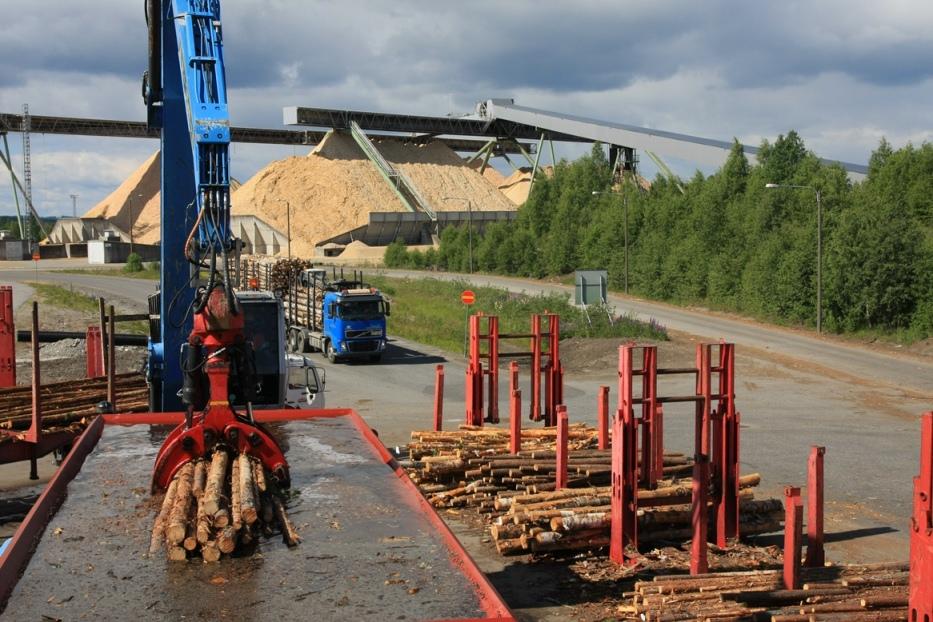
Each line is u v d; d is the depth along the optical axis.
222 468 6.86
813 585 9.22
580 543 11.23
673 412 25.70
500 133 139.38
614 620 9.47
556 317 16.83
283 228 117.94
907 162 63.28
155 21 14.09
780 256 51.81
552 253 80.31
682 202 70.62
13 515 13.52
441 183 138.00
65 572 5.53
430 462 13.57
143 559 5.76
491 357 16.64
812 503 10.45
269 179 128.38
